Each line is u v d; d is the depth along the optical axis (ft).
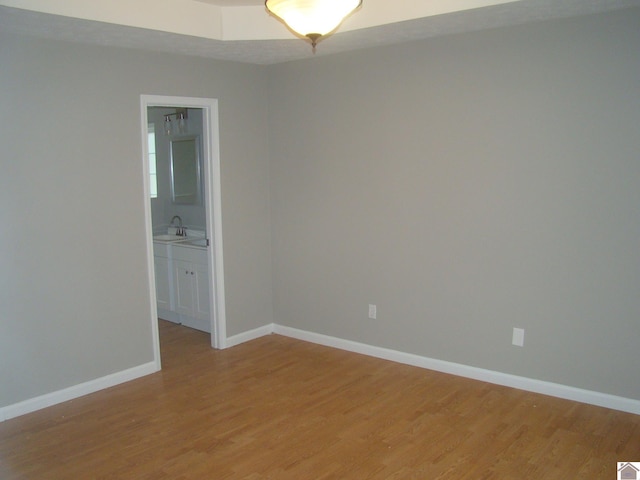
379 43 12.82
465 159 12.28
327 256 15.20
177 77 13.51
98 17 9.80
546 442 9.84
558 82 10.87
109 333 12.68
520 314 11.95
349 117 14.11
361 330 14.79
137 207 12.96
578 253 11.06
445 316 13.11
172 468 9.22
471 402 11.57
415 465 9.18
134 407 11.63
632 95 10.14
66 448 9.93
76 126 11.72
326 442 10.02
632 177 10.30
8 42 10.61
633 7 9.90
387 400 11.78
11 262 10.96
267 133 16.02
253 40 11.90
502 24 11.06
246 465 9.28
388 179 13.62
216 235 14.94
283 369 13.78
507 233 11.90
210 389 12.55
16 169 10.89
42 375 11.59
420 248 13.29
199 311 16.87
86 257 12.12
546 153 11.19
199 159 18.12
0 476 9.05
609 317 10.87
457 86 12.17
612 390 11.02
